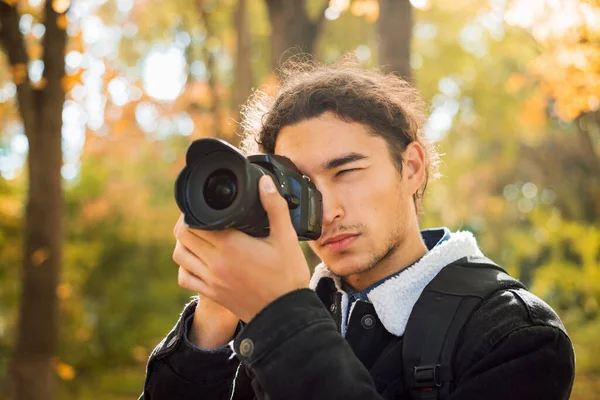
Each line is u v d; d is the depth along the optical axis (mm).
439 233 1874
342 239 1559
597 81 4895
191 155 1322
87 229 13461
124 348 13039
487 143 17156
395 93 1769
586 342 8836
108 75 7324
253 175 1307
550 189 17531
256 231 1391
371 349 1584
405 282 1567
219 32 10055
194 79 9672
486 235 18172
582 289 7441
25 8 6223
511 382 1372
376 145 1589
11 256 10273
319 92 1612
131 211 13805
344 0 5090
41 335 5711
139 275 13922
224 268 1372
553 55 5207
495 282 1536
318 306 1354
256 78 10625
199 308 1626
